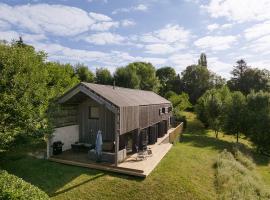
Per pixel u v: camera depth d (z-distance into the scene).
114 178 14.45
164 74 98.56
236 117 37.97
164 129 31.25
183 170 16.88
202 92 82.69
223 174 17.05
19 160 16.73
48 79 17.38
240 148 31.72
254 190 16.62
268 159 31.70
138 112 20.02
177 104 53.56
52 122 16.20
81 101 20.81
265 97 38.06
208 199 13.32
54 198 11.98
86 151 19.30
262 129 34.41
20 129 13.48
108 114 20.09
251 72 81.44
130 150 20.45
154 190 13.43
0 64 13.25
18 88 13.27
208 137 39.22
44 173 14.77
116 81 68.31
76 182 13.73
